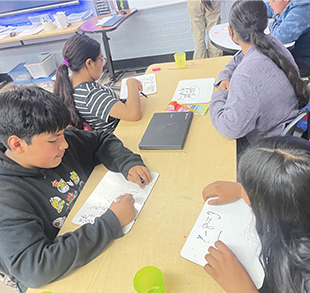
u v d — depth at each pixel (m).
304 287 0.47
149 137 1.08
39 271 0.63
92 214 0.81
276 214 0.45
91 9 3.38
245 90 1.01
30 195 0.79
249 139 1.21
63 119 0.73
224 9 3.05
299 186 0.41
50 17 3.49
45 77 3.44
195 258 0.64
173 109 1.25
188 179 0.87
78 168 0.99
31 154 0.74
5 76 4.18
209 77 1.48
